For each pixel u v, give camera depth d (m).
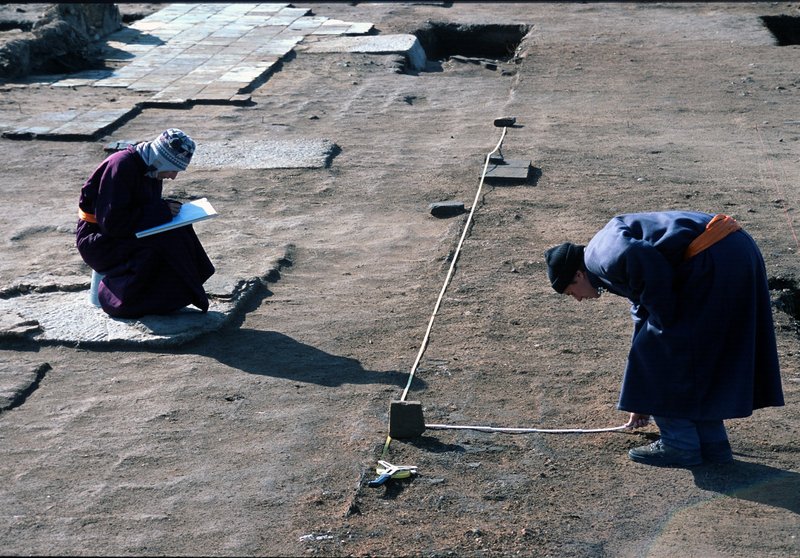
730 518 4.50
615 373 5.99
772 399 4.85
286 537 4.36
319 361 6.15
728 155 10.84
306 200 9.49
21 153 11.03
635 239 4.62
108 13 18.22
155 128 12.12
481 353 6.28
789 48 16.89
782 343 6.49
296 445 5.14
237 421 5.40
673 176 10.07
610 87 14.34
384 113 12.98
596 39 17.91
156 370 6.01
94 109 12.76
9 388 5.71
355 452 5.08
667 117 12.59
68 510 4.57
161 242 6.49
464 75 15.91
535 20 19.92
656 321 4.70
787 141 11.40
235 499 4.66
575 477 4.88
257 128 12.12
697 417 4.78
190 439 5.21
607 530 4.42
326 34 18.23
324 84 14.68
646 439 5.23
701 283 4.64
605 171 10.26
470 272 7.66
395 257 8.07
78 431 5.30
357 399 5.66
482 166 10.42
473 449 5.13
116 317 6.62
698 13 20.53
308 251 8.18
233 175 10.20
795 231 8.48
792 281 7.50
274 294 7.27
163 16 19.98
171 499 4.66
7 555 4.22
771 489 4.73
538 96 13.85
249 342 6.41
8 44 14.73
